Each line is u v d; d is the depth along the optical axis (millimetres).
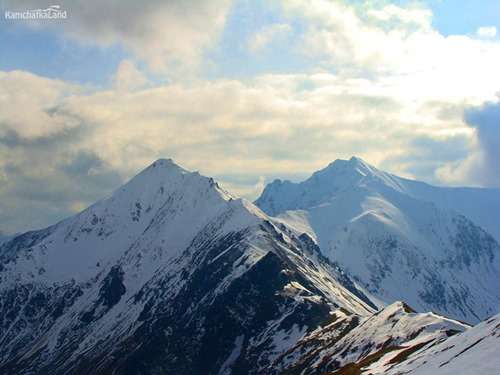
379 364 176375
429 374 124000
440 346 151000
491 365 111312
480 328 138625
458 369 116562
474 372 111438
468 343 133000
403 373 141625
